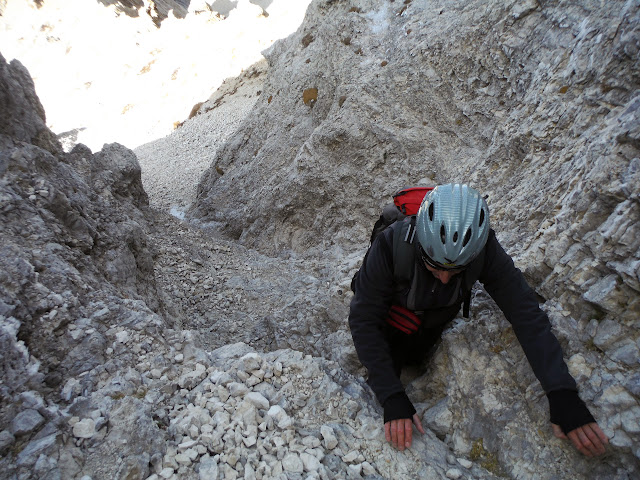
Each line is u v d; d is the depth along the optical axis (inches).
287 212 280.5
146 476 72.2
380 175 243.4
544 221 111.7
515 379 92.4
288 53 369.7
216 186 389.1
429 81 231.5
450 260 76.9
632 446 75.4
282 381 93.7
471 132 215.0
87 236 125.9
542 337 83.0
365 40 281.6
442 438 93.6
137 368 89.2
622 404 78.7
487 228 79.4
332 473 77.6
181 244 253.1
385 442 85.1
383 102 246.1
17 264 92.4
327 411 89.2
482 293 107.6
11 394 76.0
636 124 90.9
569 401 78.4
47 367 84.4
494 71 205.8
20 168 121.0
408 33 255.1
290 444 80.6
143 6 1294.3
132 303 105.3
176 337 98.8
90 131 900.0
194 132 718.5
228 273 235.1
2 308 83.7
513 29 197.0
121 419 76.8
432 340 101.8
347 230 255.0
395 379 86.7
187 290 208.8
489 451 87.9
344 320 141.0
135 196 266.4
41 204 117.3
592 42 143.4
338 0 327.9
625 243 85.2
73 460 70.9
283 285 223.0
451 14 240.8
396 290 87.4
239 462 76.7
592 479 78.9
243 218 326.3
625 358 82.0
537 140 150.6
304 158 269.7
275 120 356.8
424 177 224.4
